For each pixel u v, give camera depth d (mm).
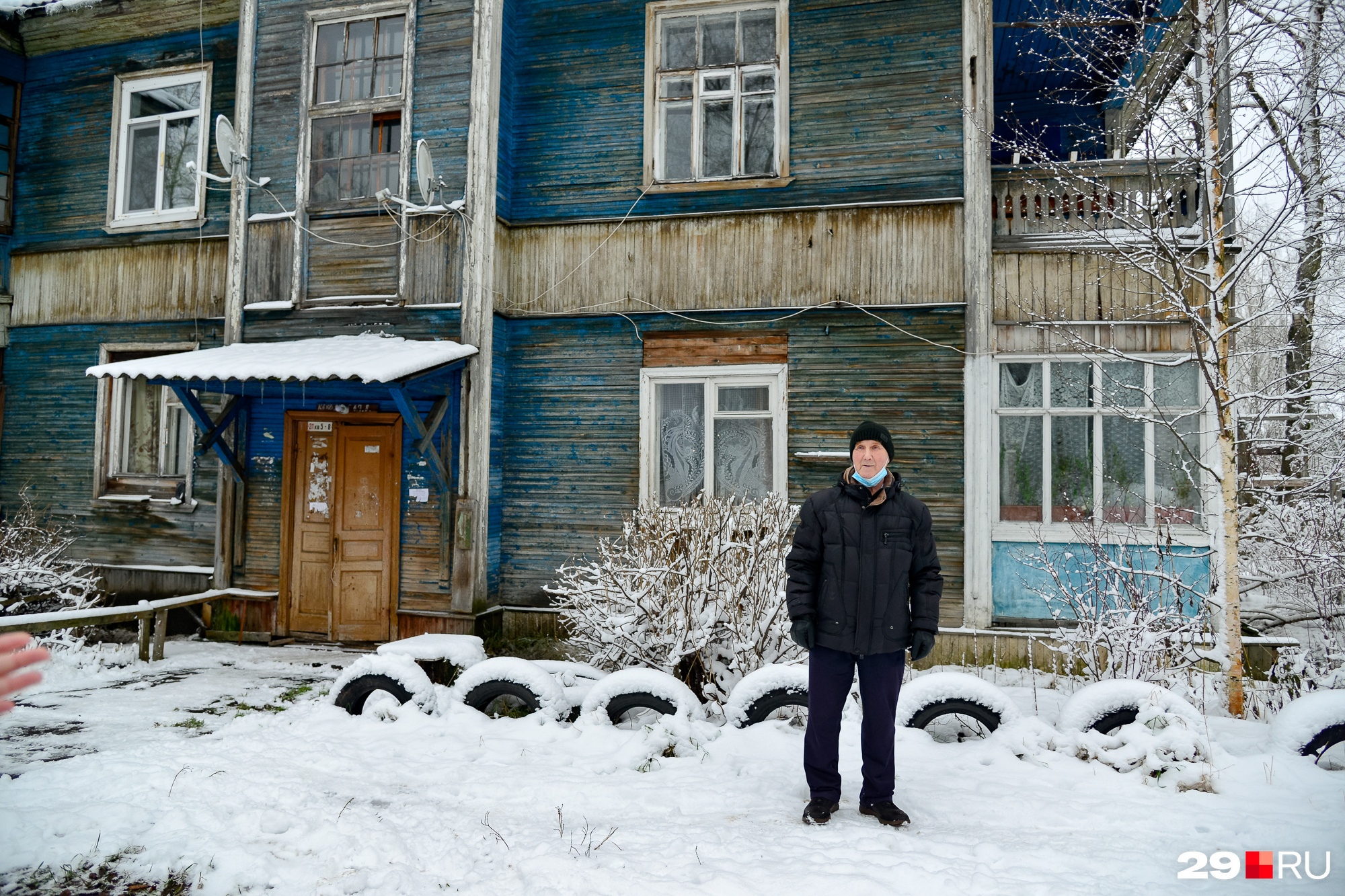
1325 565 6047
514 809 3471
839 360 7434
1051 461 7000
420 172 7445
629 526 5875
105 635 8094
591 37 8164
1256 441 6789
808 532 3334
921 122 7398
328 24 8312
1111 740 3945
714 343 7750
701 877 2715
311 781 3758
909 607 3312
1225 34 5238
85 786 3666
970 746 4160
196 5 9078
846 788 3674
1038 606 6902
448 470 7660
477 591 7555
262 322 8211
